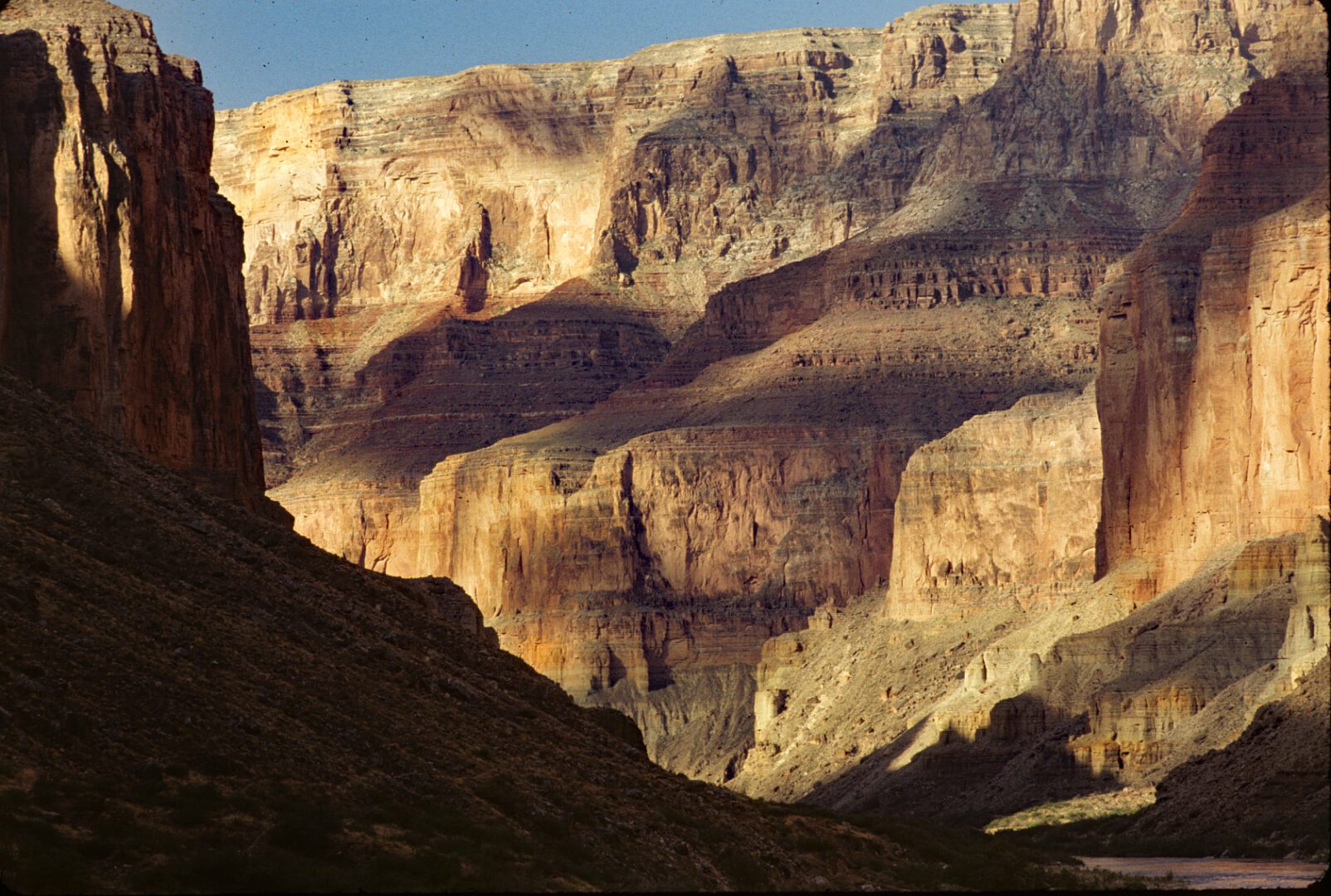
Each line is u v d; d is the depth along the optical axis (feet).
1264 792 506.48
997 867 392.06
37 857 270.26
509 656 417.49
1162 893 376.89
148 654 323.57
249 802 296.51
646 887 309.22
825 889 338.54
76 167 526.98
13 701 298.56
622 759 370.94
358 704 338.13
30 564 335.26
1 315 511.40
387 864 290.56
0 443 379.14
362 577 406.21
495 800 322.75
